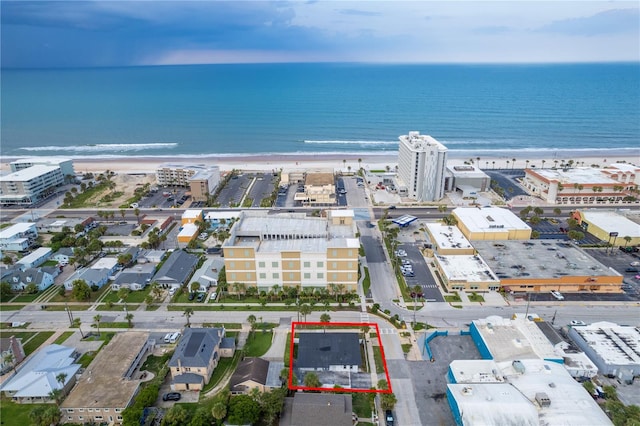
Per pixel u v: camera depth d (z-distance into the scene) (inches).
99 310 5137.8
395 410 3548.2
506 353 4050.2
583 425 3115.2
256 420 3341.5
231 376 3897.6
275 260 5290.4
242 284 5324.8
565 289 5462.6
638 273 5866.1
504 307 5113.2
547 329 4414.4
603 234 6820.9
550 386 3503.9
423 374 3976.4
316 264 5300.2
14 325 4847.4
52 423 3351.4
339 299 5211.6
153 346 4389.8
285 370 3868.1
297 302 5132.9
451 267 5787.4
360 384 3838.6
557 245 6461.6
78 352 4350.4
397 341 4475.9
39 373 3816.4
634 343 4244.6
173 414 3294.8
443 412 3528.5
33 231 7185.0
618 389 3772.1
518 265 5812.0
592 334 4399.6
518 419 3152.1
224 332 4559.5
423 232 7362.2
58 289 5625.0
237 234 5728.3
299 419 3265.3
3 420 3489.2
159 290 5339.6
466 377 3673.7
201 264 6210.6
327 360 4035.4
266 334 4598.9
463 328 4697.3
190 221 7529.5
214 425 3344.0
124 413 3339.1
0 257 6422.2
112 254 6589.6
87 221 7711.6
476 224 6998.0
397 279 5777.6
